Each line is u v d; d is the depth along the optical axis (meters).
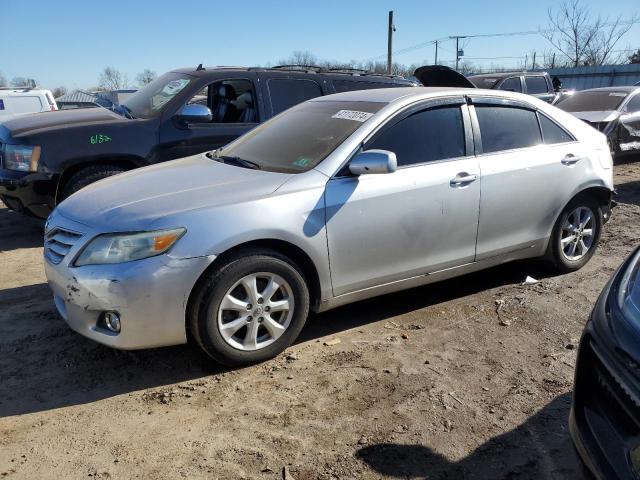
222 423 3.02
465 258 4.34
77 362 3.65
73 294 3.29
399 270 4.00
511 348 3.79
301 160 3.88
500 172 4.36
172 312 3.23
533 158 4.58
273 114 6.88
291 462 2.72
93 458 2.75
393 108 4.04
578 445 2.28
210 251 3.24
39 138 5.93
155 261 3.17
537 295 4.64
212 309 3.32
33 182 5.94
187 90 6.52
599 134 5.18
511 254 4.64
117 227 3.24
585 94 12.23
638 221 7.12
